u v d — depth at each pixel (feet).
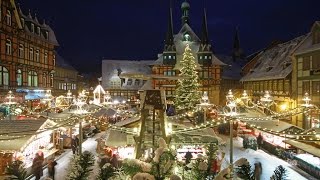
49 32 178.91
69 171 14.34
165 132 26.66
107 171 13.44
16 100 130.52
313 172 72.95
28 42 152.35
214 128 139.23
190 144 69.41
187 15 266.16
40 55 167.22
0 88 123.24
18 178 11.87
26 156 73.15
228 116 66.64
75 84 296.30
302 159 79.30
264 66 202.08
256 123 103.45
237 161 12.85
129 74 26.43
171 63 237.45
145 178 13.10
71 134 107.45
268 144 101.76
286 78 153.38
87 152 13.80
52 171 66.03
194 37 253.85
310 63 131.64
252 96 207.00
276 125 100.22
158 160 14.08
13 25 137.49
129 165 14.38
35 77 161.58
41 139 81.97
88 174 13.01
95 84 382.63
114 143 74.95
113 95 256.52
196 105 148.15
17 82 142.20
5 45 131.44
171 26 239.30
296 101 143.43
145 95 26.27
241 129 133.80
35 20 165.58
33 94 152.76
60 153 96.43
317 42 127.65
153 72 240.53
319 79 123.44
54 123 82.43
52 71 182.39
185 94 161.27
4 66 131.13
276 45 225.56
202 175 14.51
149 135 27.81
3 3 128.98
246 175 12.44
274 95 169.78
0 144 64.44
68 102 131.13
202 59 236.63
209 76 237.45
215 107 169.37
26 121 75.25
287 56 173.68
